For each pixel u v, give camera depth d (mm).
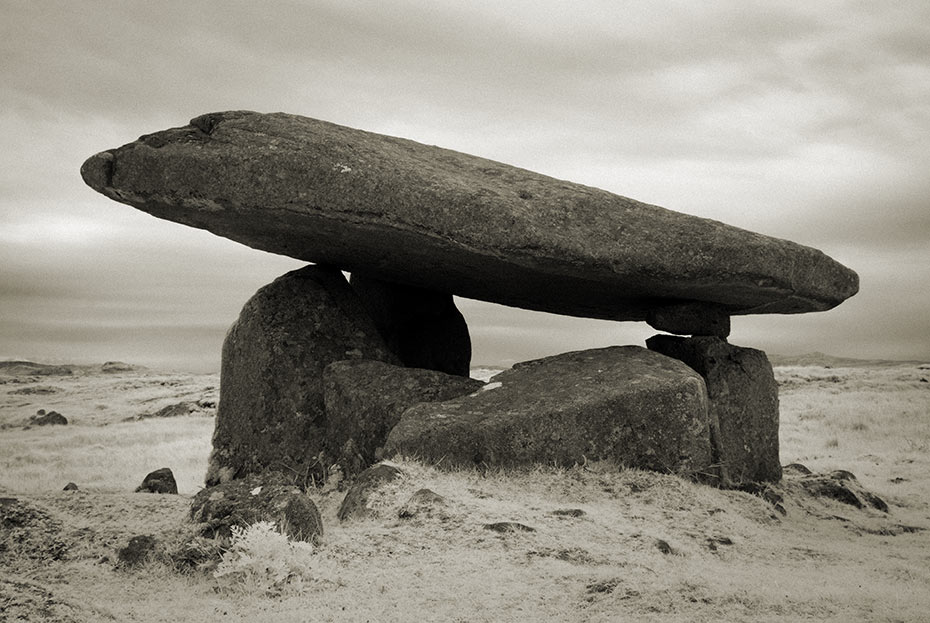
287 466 13281
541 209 11602
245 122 11812
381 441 12312
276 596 7035
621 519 9508
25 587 6480
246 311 14406
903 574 8688
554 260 11523
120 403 40812
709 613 6723
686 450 11430
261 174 11320
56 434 29688
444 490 9609
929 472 17578
